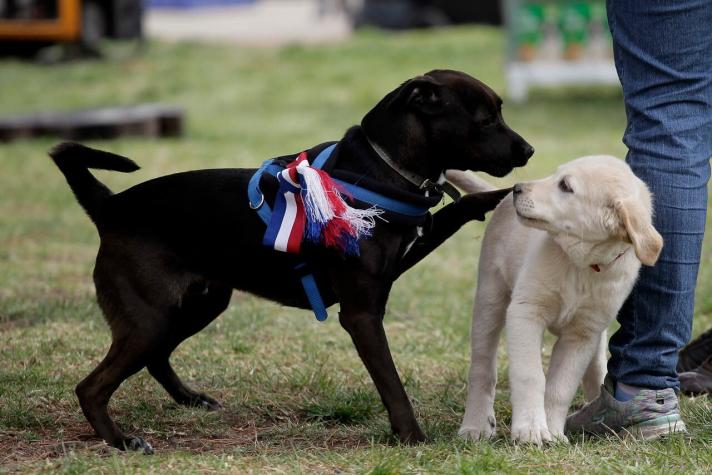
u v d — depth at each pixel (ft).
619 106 89.10
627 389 23.94
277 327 34.50
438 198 23.97
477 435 24.09
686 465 21.20
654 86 23.44
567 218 22.54
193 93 103.35
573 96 95.81
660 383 23.68
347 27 155.63
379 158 23.59
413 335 34.12
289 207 23.34
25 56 122.11
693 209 23.21
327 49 126.62
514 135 24.06
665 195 23.21
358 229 22.49
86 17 124.16
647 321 23.58
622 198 21.89
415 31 148.36
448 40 132.57
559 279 22.94
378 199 23.17
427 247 25.99
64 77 110.73
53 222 50.98
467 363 30.91
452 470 20.65
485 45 126.31
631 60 23.71
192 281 24.22
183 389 27.04
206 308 26.37
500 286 25.30
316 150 24.44
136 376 28.99
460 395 27.99
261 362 30.55
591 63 89.56
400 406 23.17
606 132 75.05
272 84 107.04
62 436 24.29
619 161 23.24
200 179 24.31
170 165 65.31
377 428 24.84
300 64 118.11
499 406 27.07
